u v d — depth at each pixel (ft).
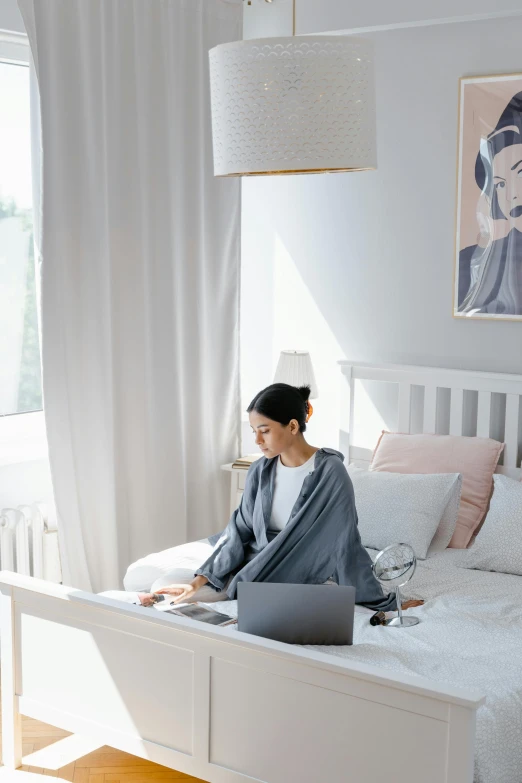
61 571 11.80
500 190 11.88
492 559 10.29
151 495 12.51
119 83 11.56
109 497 11.76
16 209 11.97
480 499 11.40
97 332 11.42
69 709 8.16
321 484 9.09
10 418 12.09
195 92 12.78
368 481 11.34
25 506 11.43
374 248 13.06
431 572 10.25
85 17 11.00
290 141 7.78
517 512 10.40
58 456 11.14
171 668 7.40
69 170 11.00
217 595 9.45
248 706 7.02
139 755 7.69
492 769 6.54
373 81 8.14
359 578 9.09
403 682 6.17
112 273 11.65
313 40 7.64
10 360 12.09
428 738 6.16
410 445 12.01
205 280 13.44
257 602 7.61
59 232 10.92
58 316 10.97
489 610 9.07
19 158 11.94
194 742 7.33
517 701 7.15
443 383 12.37
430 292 12.66
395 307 12.98
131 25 11.60
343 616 7.60
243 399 14.66
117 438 11.98
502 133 11.78
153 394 12.42
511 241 11.88
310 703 6.69
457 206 12.21
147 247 12.16
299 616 7.60
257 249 14.15
